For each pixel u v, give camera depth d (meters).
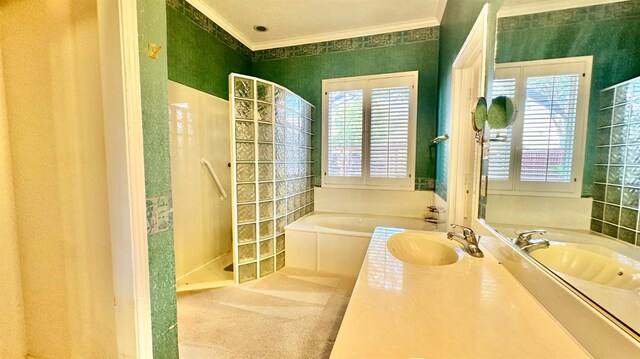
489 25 1.29
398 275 0.99
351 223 3.20
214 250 2.98
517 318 0.73
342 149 3.30
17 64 1.02
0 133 1.07
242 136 2.32
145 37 0.87
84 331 1.05
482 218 1.34
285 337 1.71
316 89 3.35
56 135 0.99
